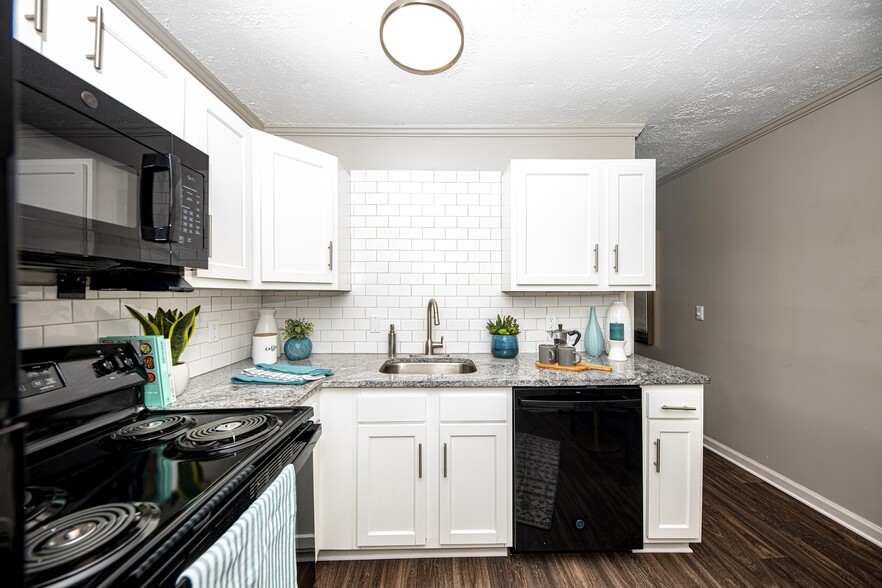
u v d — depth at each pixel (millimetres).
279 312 2279
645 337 3811
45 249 651
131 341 1171
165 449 913
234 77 1754
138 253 862
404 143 2316
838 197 1969
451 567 1615
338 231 1975
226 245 1375
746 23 1416
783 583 1521
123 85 920
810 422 2115
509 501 1640
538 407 1597
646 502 1647
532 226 1993
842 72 1772
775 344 2350
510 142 2326
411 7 1201
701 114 2182
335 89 1862
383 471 1622
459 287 2316
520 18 1378
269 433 999
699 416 1646
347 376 1684
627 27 1435
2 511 344
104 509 646
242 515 730
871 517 1805
